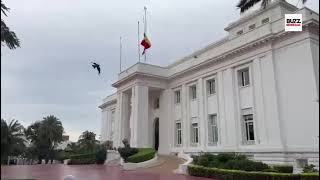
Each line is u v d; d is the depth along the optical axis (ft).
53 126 219.20
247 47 90.12
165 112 124.77
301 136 74.84
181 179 60.08
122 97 133.90
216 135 100.99
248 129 89.76
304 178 50.16
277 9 98.12
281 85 81.56
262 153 82.07
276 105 80.94
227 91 96.63
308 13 79.41
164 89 126.82
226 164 63.00
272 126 81.30
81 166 108.37
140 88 120.47
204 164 68.49
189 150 107.96
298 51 78.64
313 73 74.28
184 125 113.29
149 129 131.95
